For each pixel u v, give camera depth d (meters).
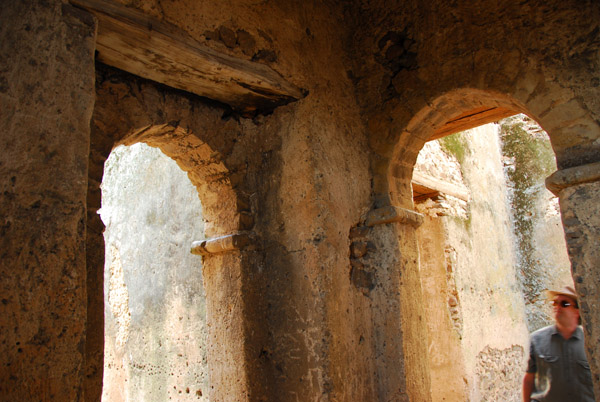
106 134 2.40
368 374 2.89
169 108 2.70
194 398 3.87
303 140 2.88
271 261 2.93
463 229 5.24
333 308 2.74
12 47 1.65
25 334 1.50
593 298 2.29
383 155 3.21
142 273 4.70
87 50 1.86
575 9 2.58
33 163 1.62
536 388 2.56
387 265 3.04
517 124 7.27
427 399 3.01
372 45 3.33
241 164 3.03
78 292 1.65
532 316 6.73
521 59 2.71
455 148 5.48
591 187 2.36
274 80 2.75
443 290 4.79
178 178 4.44
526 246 6.94
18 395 1.45
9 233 1.52
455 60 2.97
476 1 2.93
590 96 2.46
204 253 3.04
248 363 2.72
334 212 2.89
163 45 2.27
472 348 4.88
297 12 3.00
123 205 5.12
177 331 4.16
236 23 2.61
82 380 1.61
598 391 2.23
